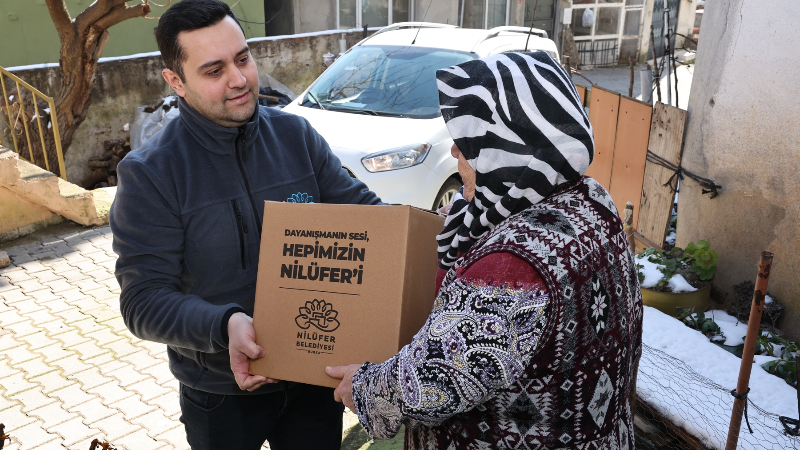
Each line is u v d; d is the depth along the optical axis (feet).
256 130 5.98
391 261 4.89
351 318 4.96
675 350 10.08
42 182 18.34
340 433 6.89
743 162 11.55
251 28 39.42
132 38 36.06
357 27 44.52
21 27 33.30
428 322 3.93
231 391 6.01
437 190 16.58
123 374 12.06
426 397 3.76
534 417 4.00
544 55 4.25
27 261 16.98
